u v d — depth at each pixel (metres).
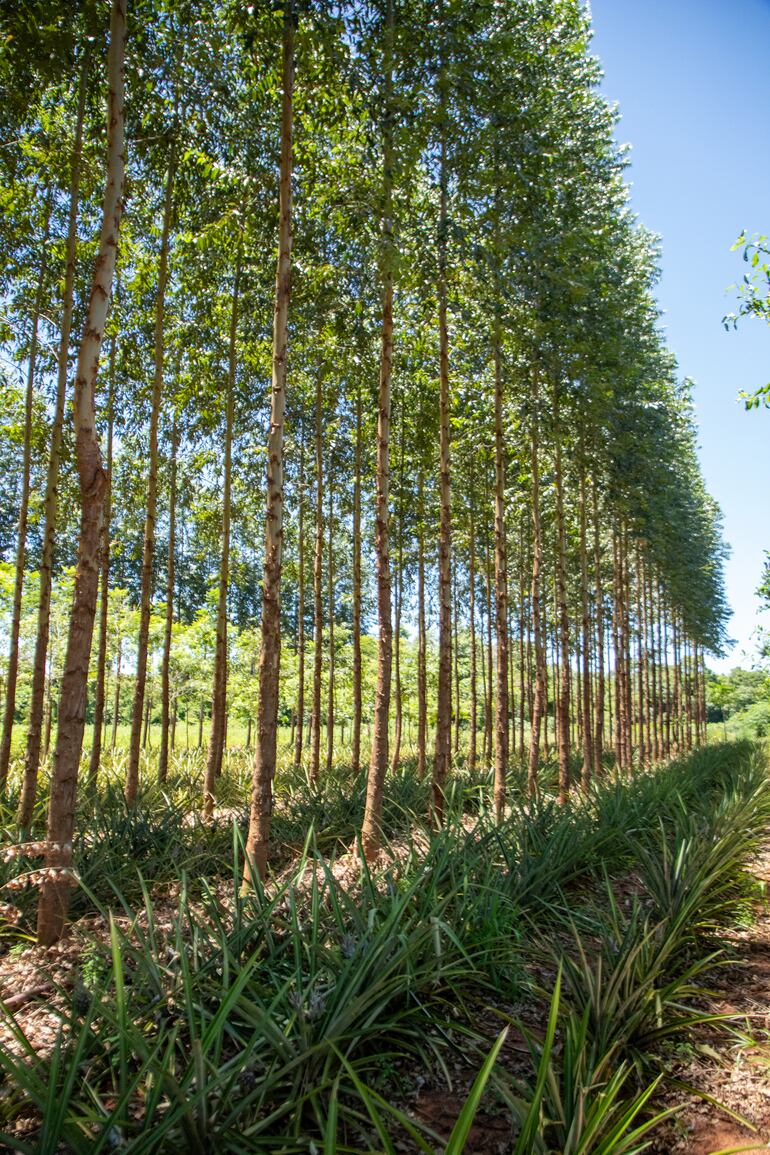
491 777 15.45
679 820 7.80
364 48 7.80
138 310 11.52
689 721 35.69
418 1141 2.34
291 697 22.97
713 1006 4.45
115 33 5.93
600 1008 3.65
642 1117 3.30
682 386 22.28
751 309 6.54
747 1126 3.10
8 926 5.41
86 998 3.33
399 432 15.12
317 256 9.78
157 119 8.58
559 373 12.28
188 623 27.38
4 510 17.58
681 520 22.44
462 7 7.88
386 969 3.58
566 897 6.07
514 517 18.27
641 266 16.86
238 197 9.18
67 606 16.81
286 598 28.98
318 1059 3.10
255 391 12.99
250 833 6.73
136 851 7.35
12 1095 2.93
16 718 21.27
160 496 15.06
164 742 12.66
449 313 11.78
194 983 3.39
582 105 11.86
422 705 16.59
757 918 6.17
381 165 8.39
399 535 17.62
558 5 10.87
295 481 15.80
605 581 24.75
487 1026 3.99
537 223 9.68
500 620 11.14
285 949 3.93
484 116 8.54
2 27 7.33
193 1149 2.50
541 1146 2.52
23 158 9.39
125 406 12.61
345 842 9.35
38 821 8.44
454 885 4.84
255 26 7.55
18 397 11.77
